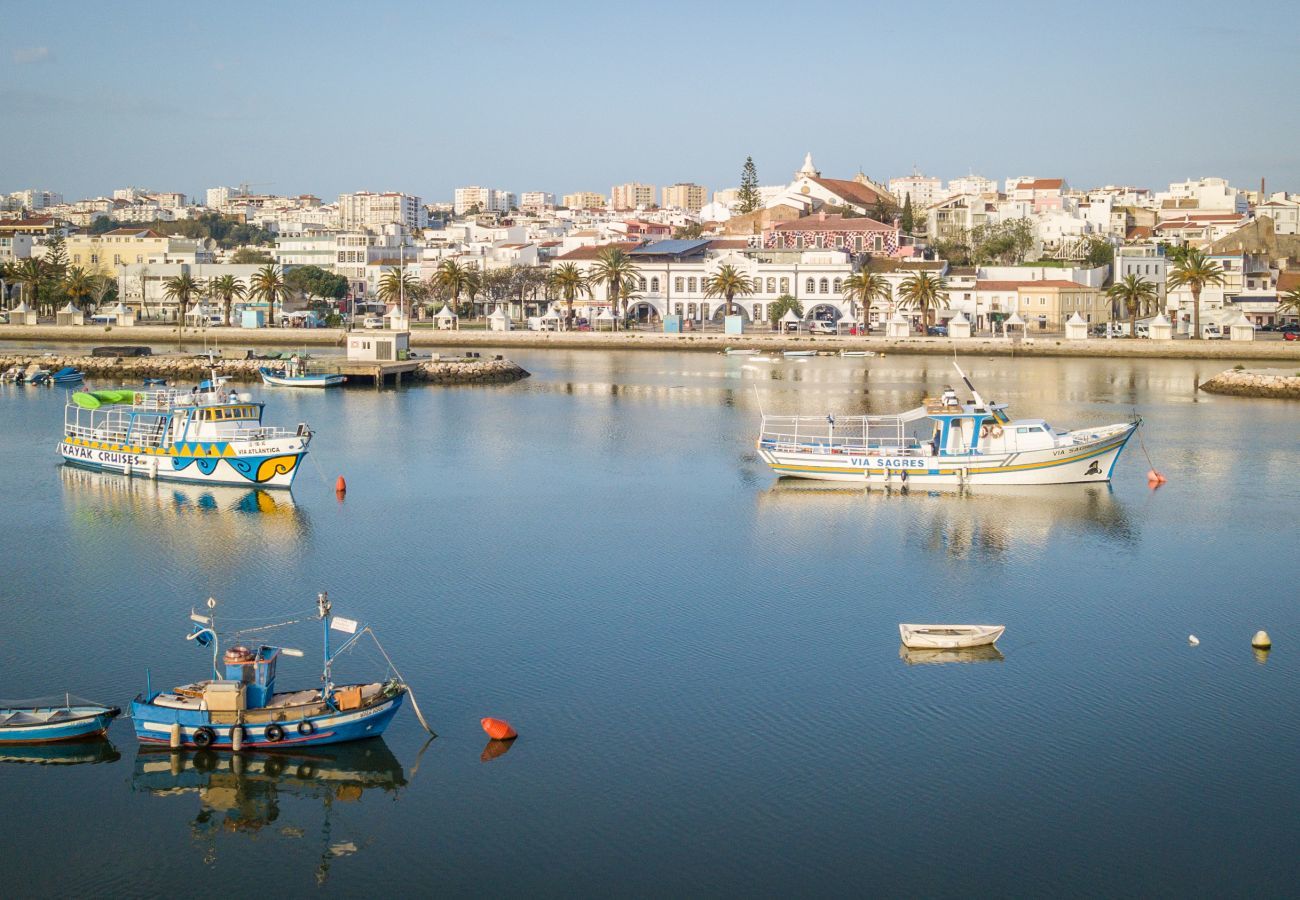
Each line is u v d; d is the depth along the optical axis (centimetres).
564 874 4388
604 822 4691
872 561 8088
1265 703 5747
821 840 4575
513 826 4675
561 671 6075
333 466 11488
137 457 10675
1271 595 7394
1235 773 5069
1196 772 5078
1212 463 11650
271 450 10231
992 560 8131
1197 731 5447
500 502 9888
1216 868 4428
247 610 6962
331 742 5206
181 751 5159
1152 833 4634
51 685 5838
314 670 6038
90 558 8025
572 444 12862
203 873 4422
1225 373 17962
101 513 9350
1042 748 5275
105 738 5309
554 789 4925
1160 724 5516
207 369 19288
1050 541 8631
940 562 8069
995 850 4519
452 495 10162
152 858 4503
